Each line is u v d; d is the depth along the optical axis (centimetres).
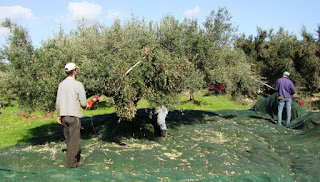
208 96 2200
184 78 787
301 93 1928
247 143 804
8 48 723
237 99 1930
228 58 1015
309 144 768
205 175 551
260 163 644
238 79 1045
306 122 973
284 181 532
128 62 720
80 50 787
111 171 560
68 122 559
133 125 934
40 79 719
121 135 861
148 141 820
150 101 739
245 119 1214
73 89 563
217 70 954
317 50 1894
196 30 942
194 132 928
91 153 643
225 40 992
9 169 539
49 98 711
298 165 635
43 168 559
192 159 657
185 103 1903
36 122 1361
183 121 1130
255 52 2136
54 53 745
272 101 1278
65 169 536
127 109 675
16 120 1389
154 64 713
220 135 901
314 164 623
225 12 994
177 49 895
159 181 502
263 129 993
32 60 727
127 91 671
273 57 1994
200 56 921
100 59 718
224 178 525
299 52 1881
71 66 577
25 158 618
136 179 502
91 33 935
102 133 865
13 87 707
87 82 691
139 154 654
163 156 671
